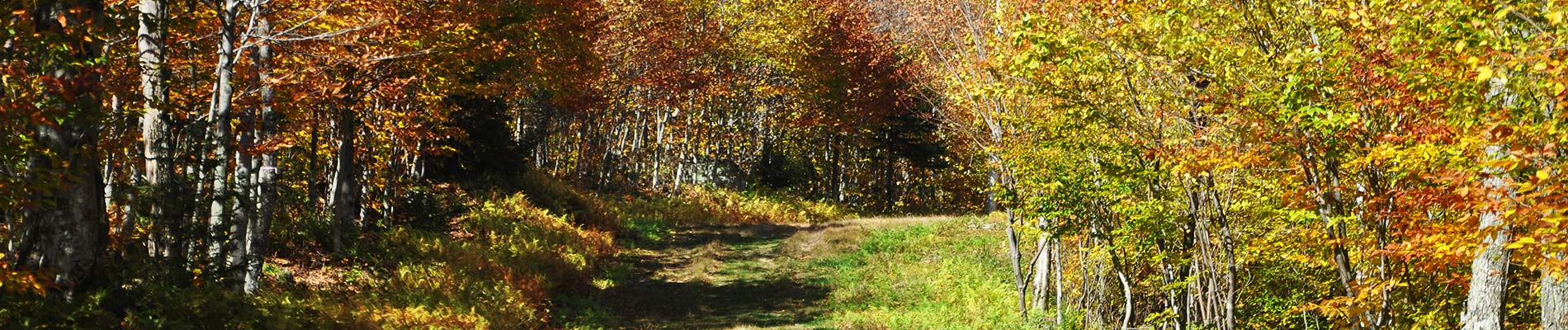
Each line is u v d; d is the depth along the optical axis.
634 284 22.83
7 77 7.86
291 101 13.86
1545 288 8.19
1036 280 20.27
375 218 22.12
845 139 52.41
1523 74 7.09
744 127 53.56
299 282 15.80
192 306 10.56
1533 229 7.38
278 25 14.05
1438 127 8.06
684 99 40.53
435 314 14.24
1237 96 10.54
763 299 21.39
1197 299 14.71
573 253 23.03
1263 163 10.79
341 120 19.25
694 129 49.78
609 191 39.94
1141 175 12.41
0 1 7.55
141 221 12.79
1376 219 10.07
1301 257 12.53
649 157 54.19
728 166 50.25
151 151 11.52
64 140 8.34
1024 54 11.45
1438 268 9.80
